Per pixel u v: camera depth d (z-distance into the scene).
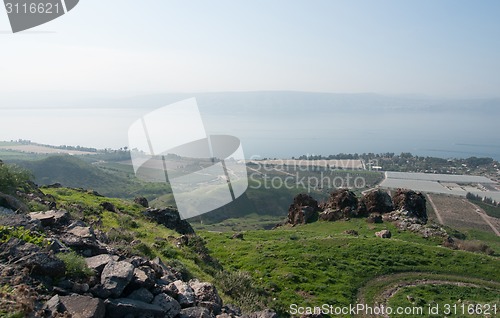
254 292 21.38
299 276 27.09
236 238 40.66
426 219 47.47
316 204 53.75
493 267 29.61
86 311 7.67
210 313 10.30
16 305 7.19
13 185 20.22
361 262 30.16
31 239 9.96
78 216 22.08
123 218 27.47
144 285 9.59
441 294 25.27
